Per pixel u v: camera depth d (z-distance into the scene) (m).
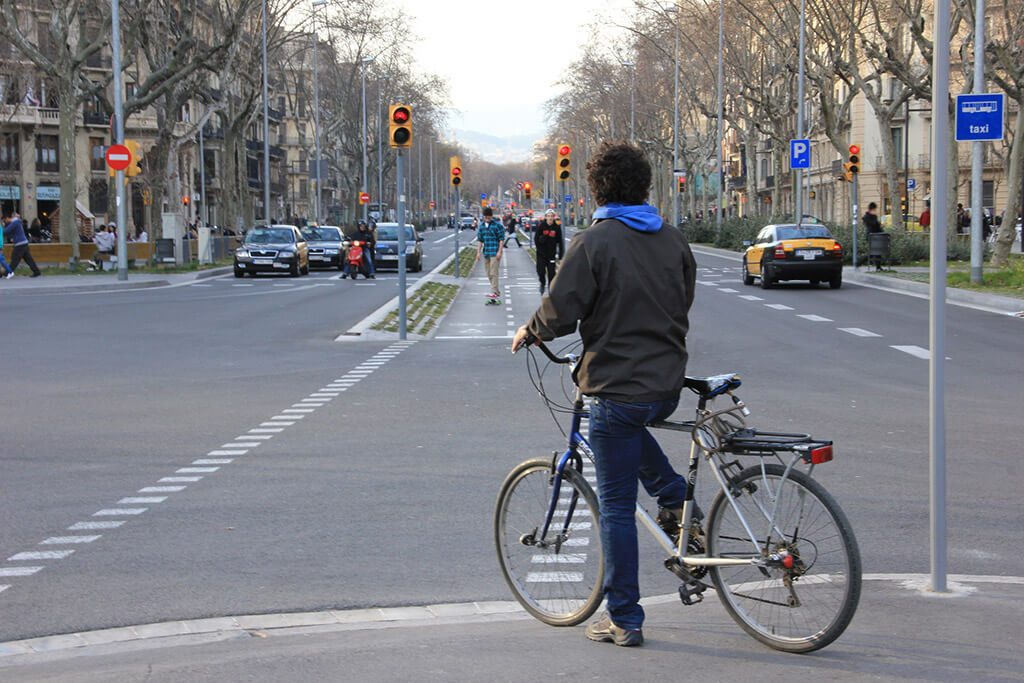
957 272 45.31
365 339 26.97
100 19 64.44
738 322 30.05
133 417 15.94
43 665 6.58
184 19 60.53
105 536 9.71
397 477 11.93
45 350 24.64
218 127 127.69
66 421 15.61
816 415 15.68
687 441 12.49
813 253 41.91
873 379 19.48
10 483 11.76
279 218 157.50
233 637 7.08
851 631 6.61
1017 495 10.90
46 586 8.30
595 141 144.88
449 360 22.97
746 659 6.17
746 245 46.22
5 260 55.28
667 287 6.43
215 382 19.67
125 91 100.62
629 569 6.53
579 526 7.10
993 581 7.75
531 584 7.32
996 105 16.55
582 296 6.38
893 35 53.44
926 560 8.70
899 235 54.59
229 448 13.59
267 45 85.94
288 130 193.25
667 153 119.38
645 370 6.37
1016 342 24.62
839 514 5.99
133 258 61.31
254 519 10.25
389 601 7.89
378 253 59.25
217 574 8.58
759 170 148.38
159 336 27.59
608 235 6.40
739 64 80.62
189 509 10.64
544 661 6.26
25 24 69.44
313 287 47.12
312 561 8.92
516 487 7.46
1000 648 6.25
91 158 99.56
